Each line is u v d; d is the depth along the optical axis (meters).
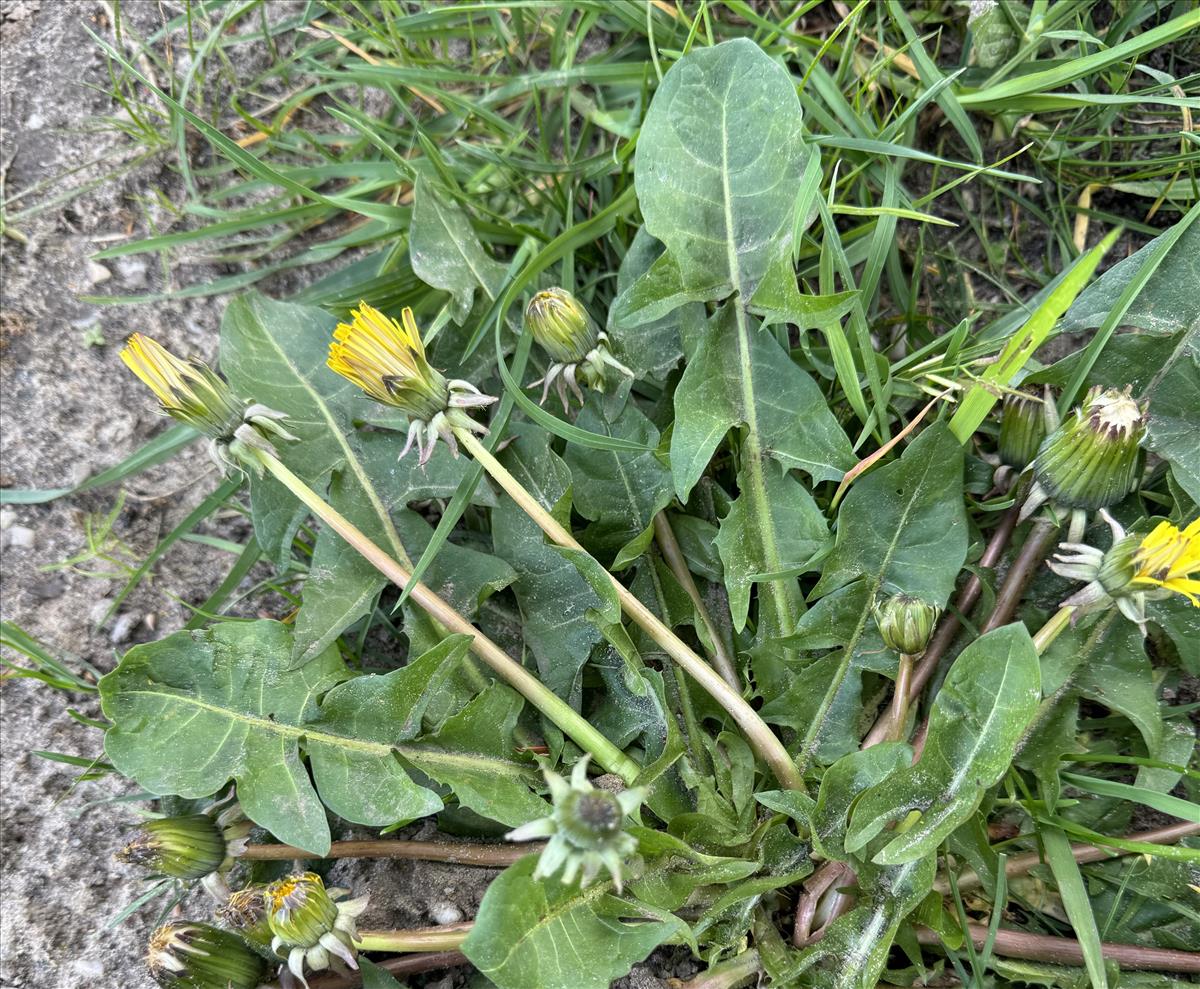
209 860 0.20
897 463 0.21
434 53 0.28
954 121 0.24
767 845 0.20
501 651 0.20
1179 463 0.20
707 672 0.20
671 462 0.20
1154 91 0.25
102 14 0.28
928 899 0.19
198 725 0.19
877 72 0.25
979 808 0.20
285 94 0.28
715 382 0.21
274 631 0.20
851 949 0.19
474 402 0.19
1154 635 0.22
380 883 0.22
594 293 0.26
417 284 0.26
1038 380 0.21
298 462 0.22
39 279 0.27
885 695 0.22
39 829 0.24
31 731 0.25
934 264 0.26
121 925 0.23
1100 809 0.21
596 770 0.21
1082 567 0.18
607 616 0.20
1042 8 0.24
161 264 0.27
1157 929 0.20
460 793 0.19
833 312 0.20
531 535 0.22
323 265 0.27
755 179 0.22
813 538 0.21
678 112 0.22
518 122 0.27
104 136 0.27
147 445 0.26
